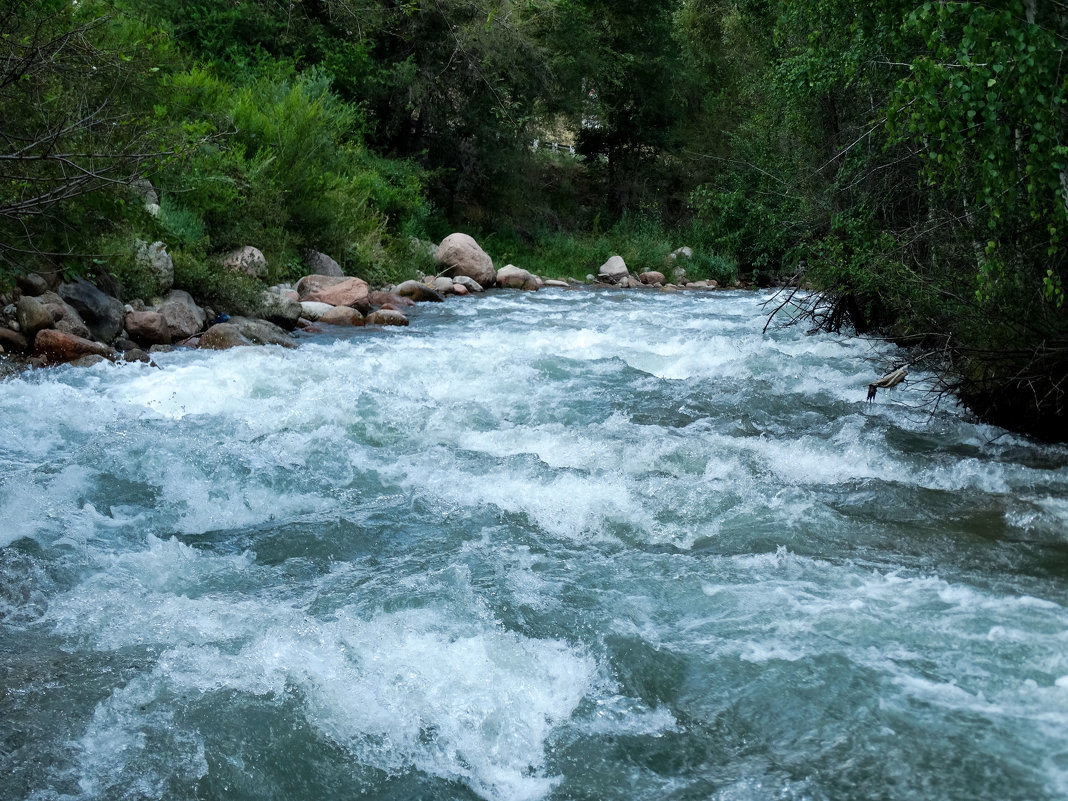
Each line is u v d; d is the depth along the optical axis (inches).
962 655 160.2
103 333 423.8
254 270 595.2
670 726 145.6
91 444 272.4
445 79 973.8
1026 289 310.2
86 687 152.6
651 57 1205.7
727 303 745.6
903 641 165.5
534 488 249.3
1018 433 318.0
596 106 1225.4
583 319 611.5
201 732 140.5
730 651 163.9
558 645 167.2
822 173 526.9
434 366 410.3
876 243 426.9
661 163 1252.5
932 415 331.0
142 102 438.0
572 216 1170.6
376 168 884.0
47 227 417.7
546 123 1165.7
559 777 135.4
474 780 135.3
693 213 1173.1
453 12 934.4
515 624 173.9
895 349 467.2
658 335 513.3
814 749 137.4
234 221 624.7
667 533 224.2
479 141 1019.9
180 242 542.6
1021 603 181.9
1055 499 247.4
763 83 681.0
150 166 402.0
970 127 253.4
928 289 360.8
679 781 133.1
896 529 226.8
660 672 158.2
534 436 292.5
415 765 137.6
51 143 352.2
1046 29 249.3
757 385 387.9
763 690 152.0
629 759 138.4
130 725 142.3
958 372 337.4
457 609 179.3
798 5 472.7
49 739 138.8
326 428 299.7
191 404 332.5
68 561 203.8
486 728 145.5
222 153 634.8
